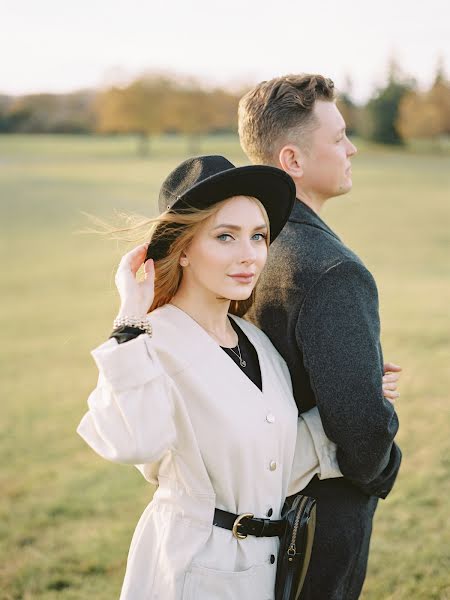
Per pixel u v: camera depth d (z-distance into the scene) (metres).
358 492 2.04
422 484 3.89
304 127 2.08
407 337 7.58
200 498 1.71
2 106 92.50
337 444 1.92
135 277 1.76
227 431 1.70
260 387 1.84
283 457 1.82
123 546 3.46
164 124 79.50
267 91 2.13
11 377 7.18
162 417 1.57
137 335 1.62
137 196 28.52
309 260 1.92
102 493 4.18
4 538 3.59
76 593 3.04
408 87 71.31
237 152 53.72
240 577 1.70
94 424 1.59
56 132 92.00
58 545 3.50
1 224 22.53
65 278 14.13
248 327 1.97
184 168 1.80
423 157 55.53
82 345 8.69
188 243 1.75
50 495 4.16
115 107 79.94
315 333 1.87
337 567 2.00
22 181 36.41
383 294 10.48
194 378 1.71
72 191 31.17
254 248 1.75
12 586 3.11
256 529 1.74
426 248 15.67
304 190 2.14
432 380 5.88
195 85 81.38
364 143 70.50
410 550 3.21
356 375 1.84
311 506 1.77
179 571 1.67
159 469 1.79
